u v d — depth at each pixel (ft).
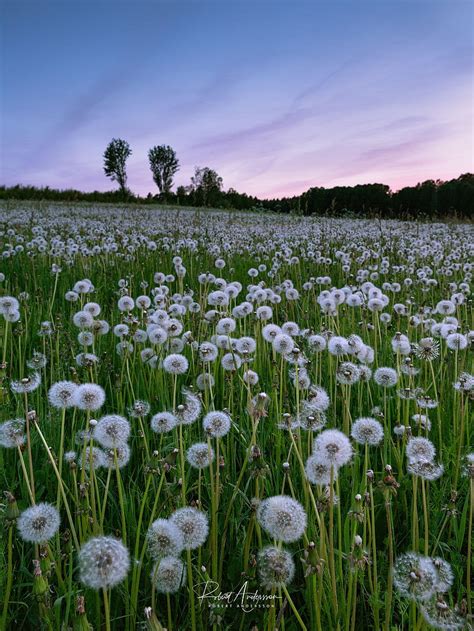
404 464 10.32
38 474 9.68
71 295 17.94
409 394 10.19
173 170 303.68
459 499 9.42
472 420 11.58
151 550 5.82
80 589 6.90
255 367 13.97
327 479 6.84
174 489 7.29
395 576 5.80
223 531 7.82
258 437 10.85
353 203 119.34
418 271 27.43
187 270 29.99
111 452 7.42
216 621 6.33
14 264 29.40
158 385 12.67
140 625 6.68
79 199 167.22
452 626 5.57
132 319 14.08
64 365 14.37
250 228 61.41
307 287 22.34
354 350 10.78
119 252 35.96
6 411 10.62
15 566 7.52
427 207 113.39
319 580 6.12
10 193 151.02
